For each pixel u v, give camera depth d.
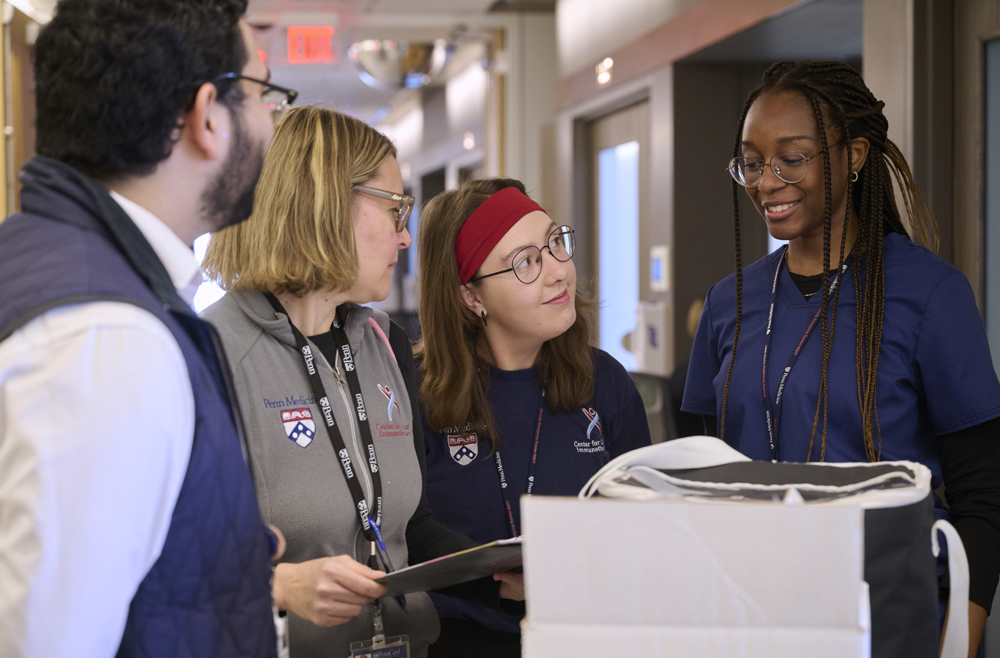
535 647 0.63
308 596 1.10
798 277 1.49
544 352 1.61
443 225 1.57
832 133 1.35
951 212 2.42
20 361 0.72
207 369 0.86
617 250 4.83
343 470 1.27
